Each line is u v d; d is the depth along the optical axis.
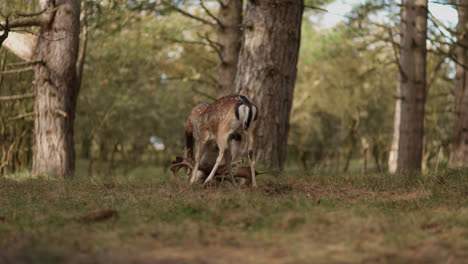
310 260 3.63
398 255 3.71
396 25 16.56
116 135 19.50
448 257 3.64
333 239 4.25
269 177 9.31
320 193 7.28
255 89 10.66
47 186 7.88
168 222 4.97
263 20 10.73
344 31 17.95
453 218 4.95
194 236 4.30
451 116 22.08
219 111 7.18
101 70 17.36
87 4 11.43
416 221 4.84
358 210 5.48
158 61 18.20
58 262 3.39
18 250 3.64
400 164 11.38
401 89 16.75
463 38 12.55
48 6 11.08
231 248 3.99
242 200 5.74
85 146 19.25
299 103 23.31
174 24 16.98
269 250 3.92
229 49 14.02
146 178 9.52
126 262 3.49
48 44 11.16
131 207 5.83
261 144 10.48
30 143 15.05
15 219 5.11
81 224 4.89
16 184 8.13
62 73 11.20
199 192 6.91
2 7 9.73
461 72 14.56
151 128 21.98
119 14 14.55
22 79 14.05
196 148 7.86
